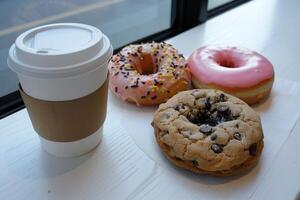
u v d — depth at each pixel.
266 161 0.27
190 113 0.28
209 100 0.29
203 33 0.52
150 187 0.25
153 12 0.52
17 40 0.23
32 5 0.42
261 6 0.63
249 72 0.33
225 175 0.25
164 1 0.52
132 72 0.35
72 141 0.26
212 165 0.25
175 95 0.31
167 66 0.35
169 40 0.50
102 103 0.26
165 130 0.27
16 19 0.40
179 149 0.25
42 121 0.24
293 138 0.29
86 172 0.26
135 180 0.25
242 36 0.51
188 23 0.54
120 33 0.48
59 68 0.21
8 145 0.28
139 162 0.27
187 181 0.25
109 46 0.24
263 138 0.28
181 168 0.26
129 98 0.33
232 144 0.25
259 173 0.26
